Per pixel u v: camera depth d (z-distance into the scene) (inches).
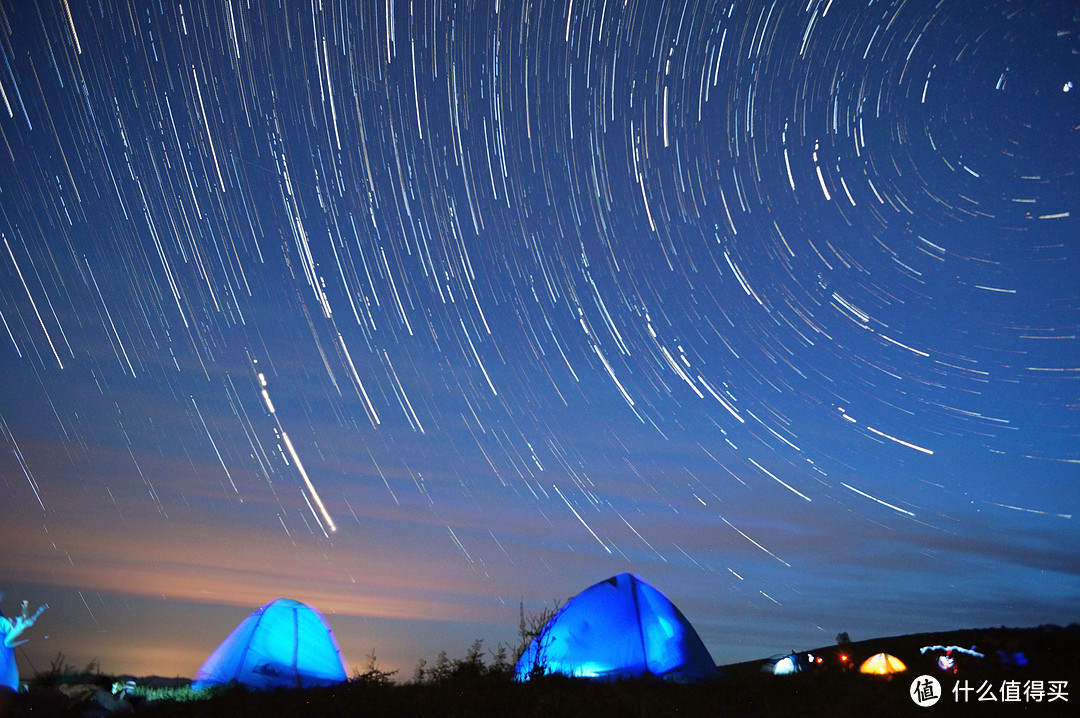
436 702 420.8
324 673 542.9
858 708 414.0
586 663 541.6
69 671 526.3
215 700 432.1
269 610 559.2
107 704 383.9
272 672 525.7
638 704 401.1
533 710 394.9
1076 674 503.8
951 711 406.9
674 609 575.8
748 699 441.4
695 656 552.1
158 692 470.3
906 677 527.2
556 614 576.1
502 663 571.8
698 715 391.9
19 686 429.4
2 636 435.8
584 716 388.2
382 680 524.1
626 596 568.4
